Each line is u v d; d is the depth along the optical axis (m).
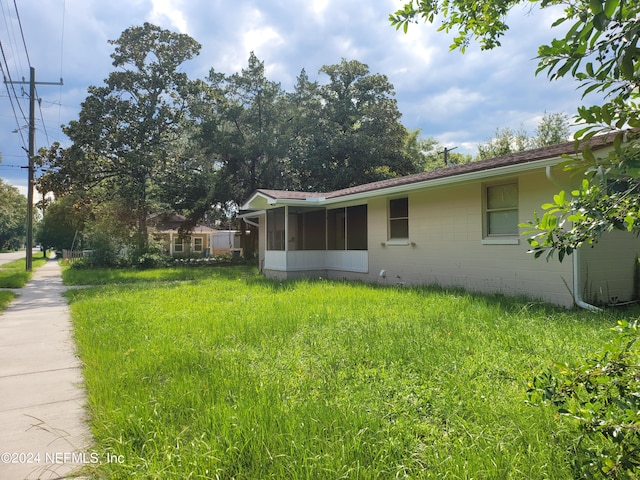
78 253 34.88
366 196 11.88
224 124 28.03
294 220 14.17
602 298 7.56
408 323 5.66
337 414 2.96
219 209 28.53
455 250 9.88
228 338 5.32
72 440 3.02
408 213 11.38
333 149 28.22
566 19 1.51
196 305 8.34
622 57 1.26
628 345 1.62
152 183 26.06
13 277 16.67
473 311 6.35
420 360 4.11
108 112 23.39
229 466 2.42
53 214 40.06
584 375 1.73
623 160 1.39
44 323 7.59
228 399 3.37
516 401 3.09
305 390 3.54
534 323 5.51
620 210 1.52
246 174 28.05
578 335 4.86
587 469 1.78
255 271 19.45
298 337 5.24
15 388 4.12
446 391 3.35
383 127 30.36
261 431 2.69
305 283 11.59
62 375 4.54
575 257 7.21
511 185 8.60
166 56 24.77
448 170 10.21
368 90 31.44
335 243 14.43
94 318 7.19
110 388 3.70
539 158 7.20
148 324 6.43
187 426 2.89
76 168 22.81
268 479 2.30
